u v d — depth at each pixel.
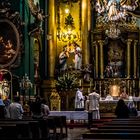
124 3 31.98
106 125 11.98
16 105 16.14
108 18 31.62
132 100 28.30
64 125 18.59
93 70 31.70
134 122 13.40
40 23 28.22
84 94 30.50
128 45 31.36
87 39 31.56
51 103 30.14
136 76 31.36
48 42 31.34
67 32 32.03
